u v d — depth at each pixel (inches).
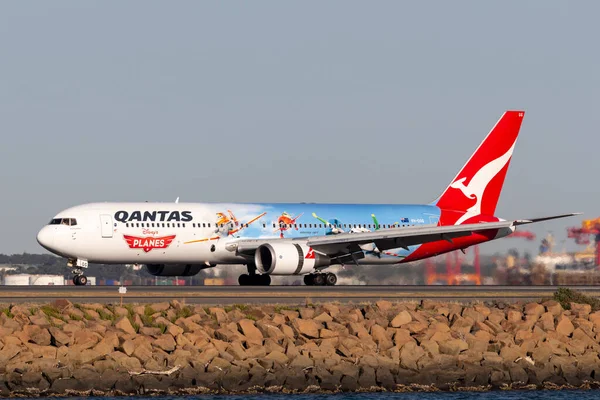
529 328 5856.3
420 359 5334.6
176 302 5807.1
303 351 5290.4
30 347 5073.8
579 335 5807.1
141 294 6530.5
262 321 5610.2
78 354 5039.4
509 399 4953.3
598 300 6643.7
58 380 4877.0
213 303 6186.0
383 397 4958.2
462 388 5226.4
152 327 5428.2
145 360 5059.1
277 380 5068.9
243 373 5064.0
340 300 6555.1
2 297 6259.8
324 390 5103.3
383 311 5964.6
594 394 5113.2
